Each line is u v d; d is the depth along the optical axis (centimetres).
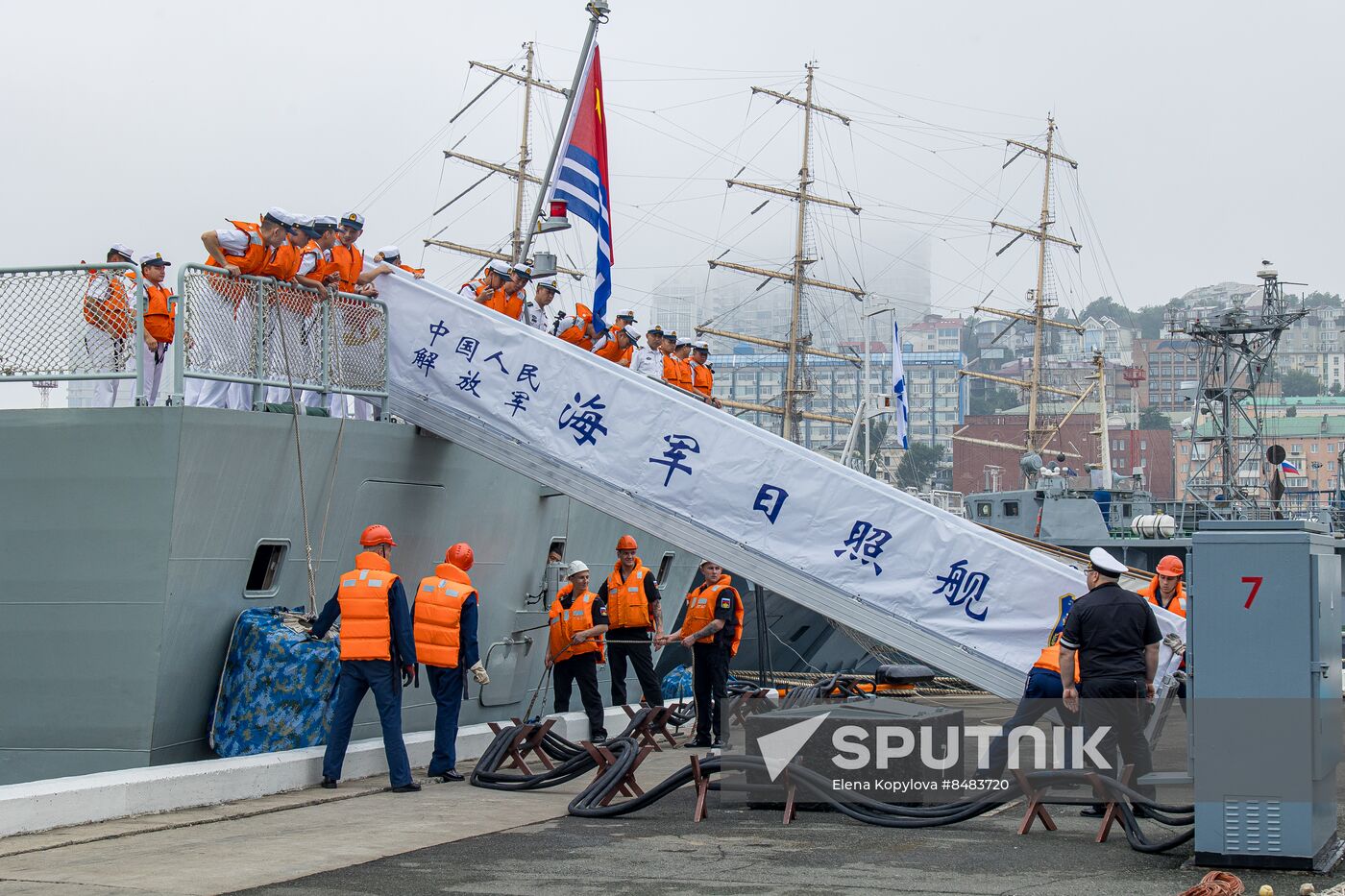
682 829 910
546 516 1622
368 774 1139
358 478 1265
